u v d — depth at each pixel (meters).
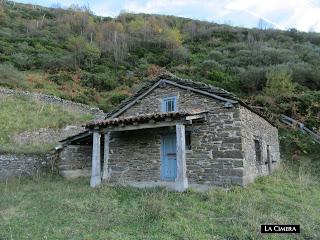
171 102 11.70
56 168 13.44
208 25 51.78
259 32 45.56
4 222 7.02
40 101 19.36
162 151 11.33
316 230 6.66
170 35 40.69
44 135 16.20
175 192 9.14
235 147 9.94
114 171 12.23
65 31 40.41
